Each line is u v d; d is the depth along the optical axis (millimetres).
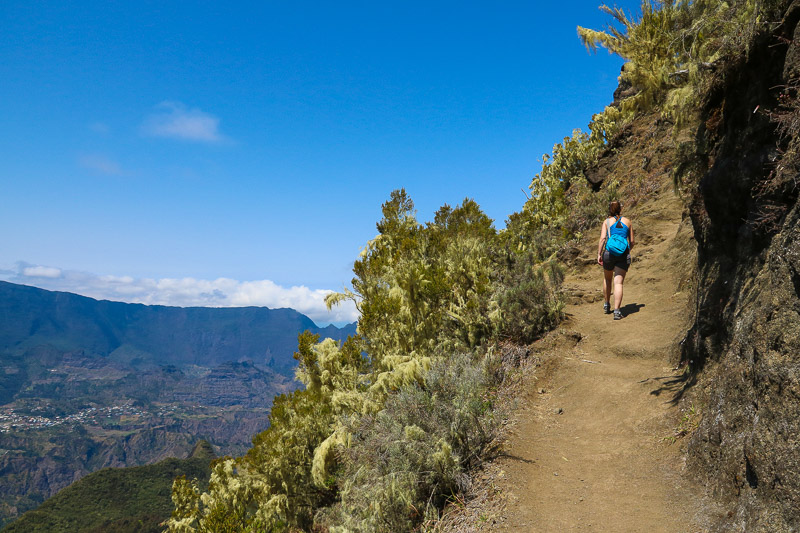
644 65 5746
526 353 7480
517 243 13891
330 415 9945
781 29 3973
